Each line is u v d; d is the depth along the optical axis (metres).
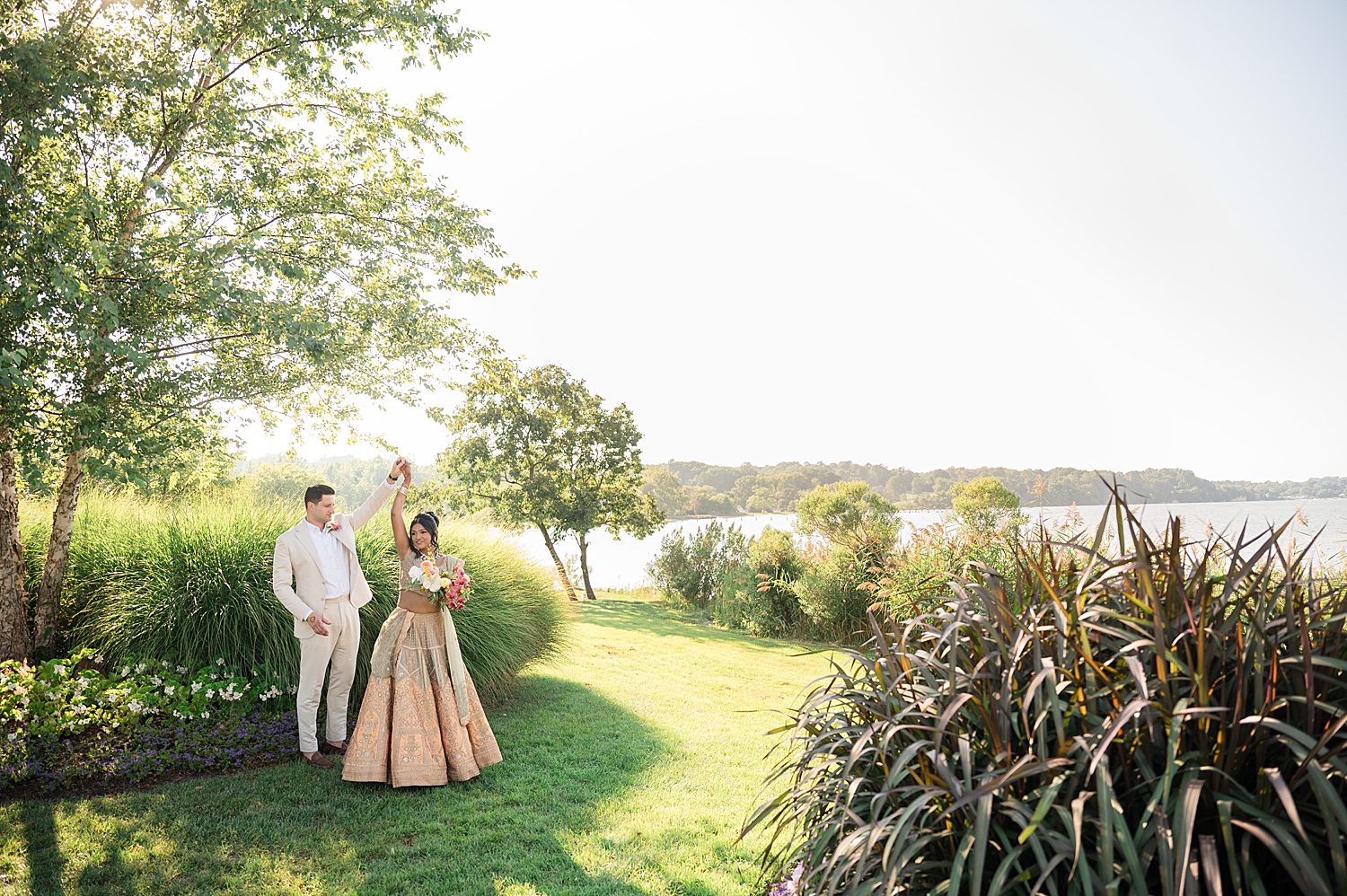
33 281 4.33
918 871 1.82
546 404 25.72
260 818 4.06
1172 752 1.60
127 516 7.43
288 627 5.96
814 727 2.50
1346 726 1.66
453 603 4.84
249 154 6.48
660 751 5.71
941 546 10.35
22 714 4.69
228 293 5.07
